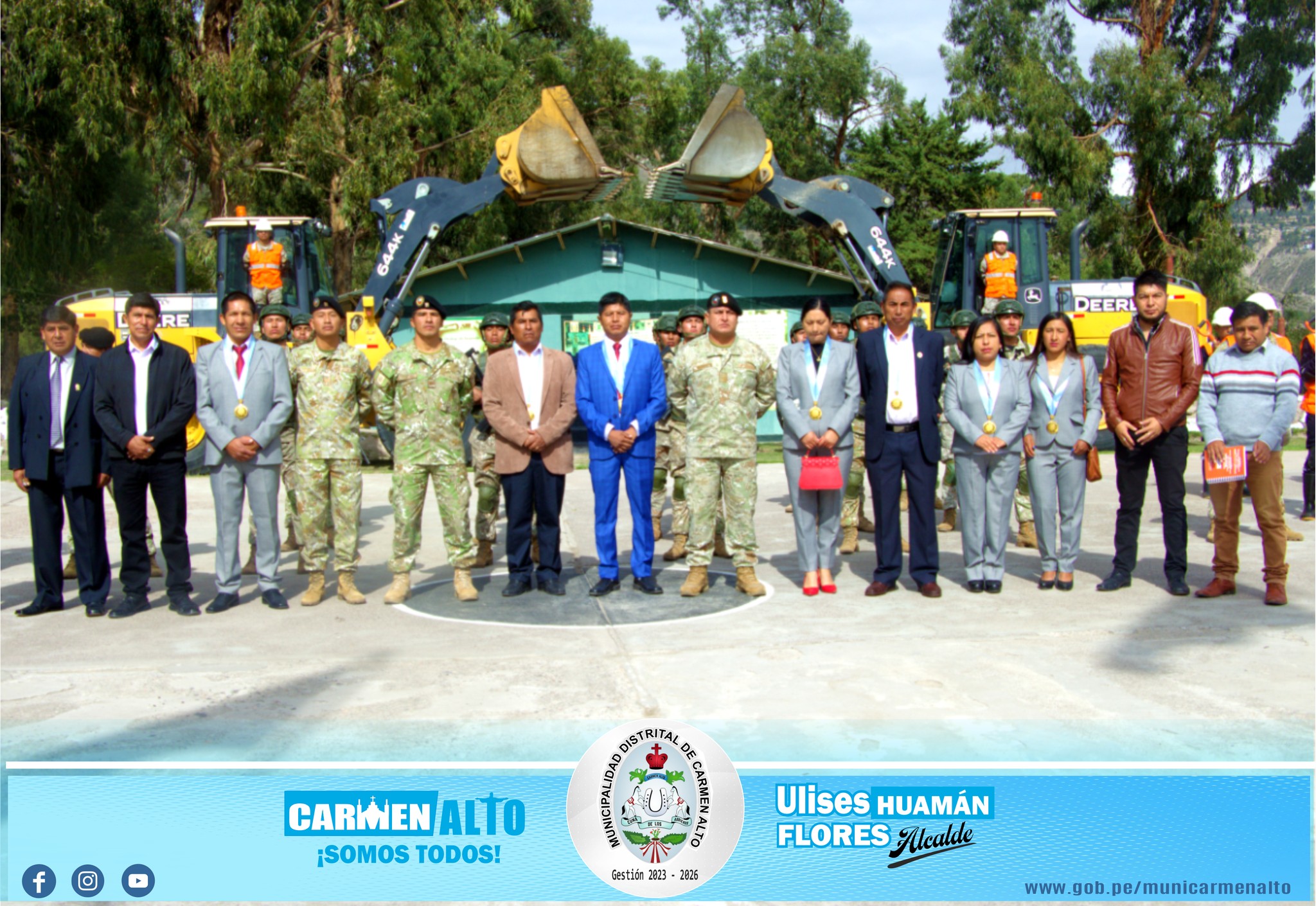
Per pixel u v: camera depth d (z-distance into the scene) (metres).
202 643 5.63
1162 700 4.38
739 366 6.45
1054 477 6.57
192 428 14.83
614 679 4.79
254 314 6.47
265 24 19.22
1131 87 27.17
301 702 4.55
